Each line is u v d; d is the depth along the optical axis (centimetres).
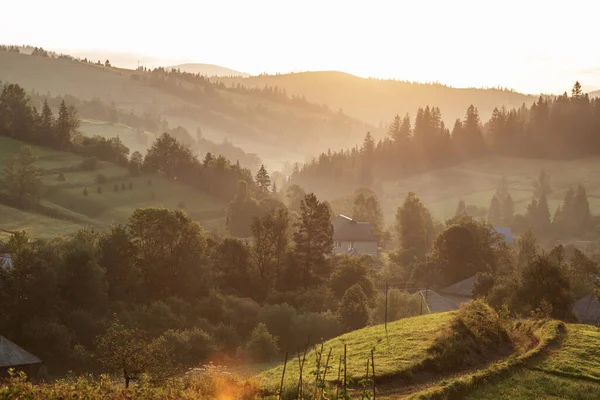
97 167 19612
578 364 3572
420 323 4700
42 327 6694
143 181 19450
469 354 3759
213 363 6475
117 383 2975
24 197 15038
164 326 7281
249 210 16338
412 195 15875
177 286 8862
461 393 3061
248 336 7706
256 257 10406
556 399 3014
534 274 6378
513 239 17838
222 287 9581
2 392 2192
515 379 3309
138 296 8588
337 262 11088
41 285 7188
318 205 10638
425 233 15812
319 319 7375
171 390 2669
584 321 7331
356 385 3122
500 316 4725
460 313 4441
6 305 7075
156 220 8950
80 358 6488
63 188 17200
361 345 4094
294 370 3597
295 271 10300
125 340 3038
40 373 5644
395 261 14188
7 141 19600
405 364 3406
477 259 11681
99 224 14900
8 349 5597
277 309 7744
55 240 9875
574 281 8075
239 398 2797
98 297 7619
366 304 7838
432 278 11569
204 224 16962
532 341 4203
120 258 8656
